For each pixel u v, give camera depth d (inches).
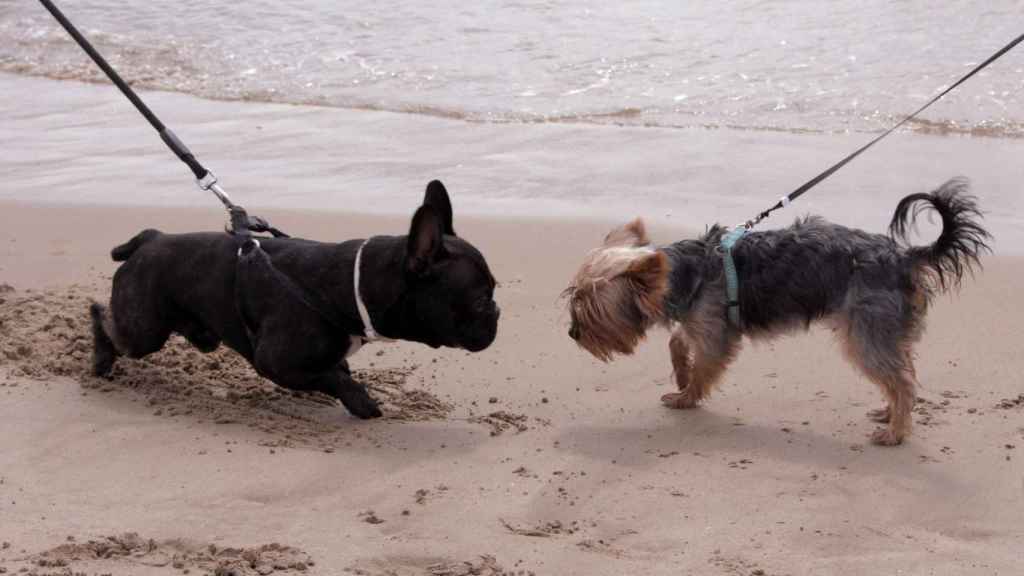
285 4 267.0
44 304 136.8
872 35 224.7
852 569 103.8
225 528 105.7
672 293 123.0
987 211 159.9
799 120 189.9
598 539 106.9
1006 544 106.6
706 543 106.5
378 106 206.1
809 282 121.0
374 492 111.0
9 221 162.1
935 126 185.3
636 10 249.6
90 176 177.5
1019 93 192.7
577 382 129.7
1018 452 116.8
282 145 188.7
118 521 105.7
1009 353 130.8
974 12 231.8
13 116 207.2
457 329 118.7
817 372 130.5
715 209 163.9
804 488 113.1
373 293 117.9
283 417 121.6
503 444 119.0
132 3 273.6
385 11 258.4
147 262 123.1
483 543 105.5
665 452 118.5
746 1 250.1
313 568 101.7
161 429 117.2
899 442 119.0
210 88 220.2
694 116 193.3
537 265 150.3
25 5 274.7
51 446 114.1
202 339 125.9
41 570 99.6
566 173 176.1
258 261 120.2
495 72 219.6
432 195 121.2
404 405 125.0
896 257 120.0
